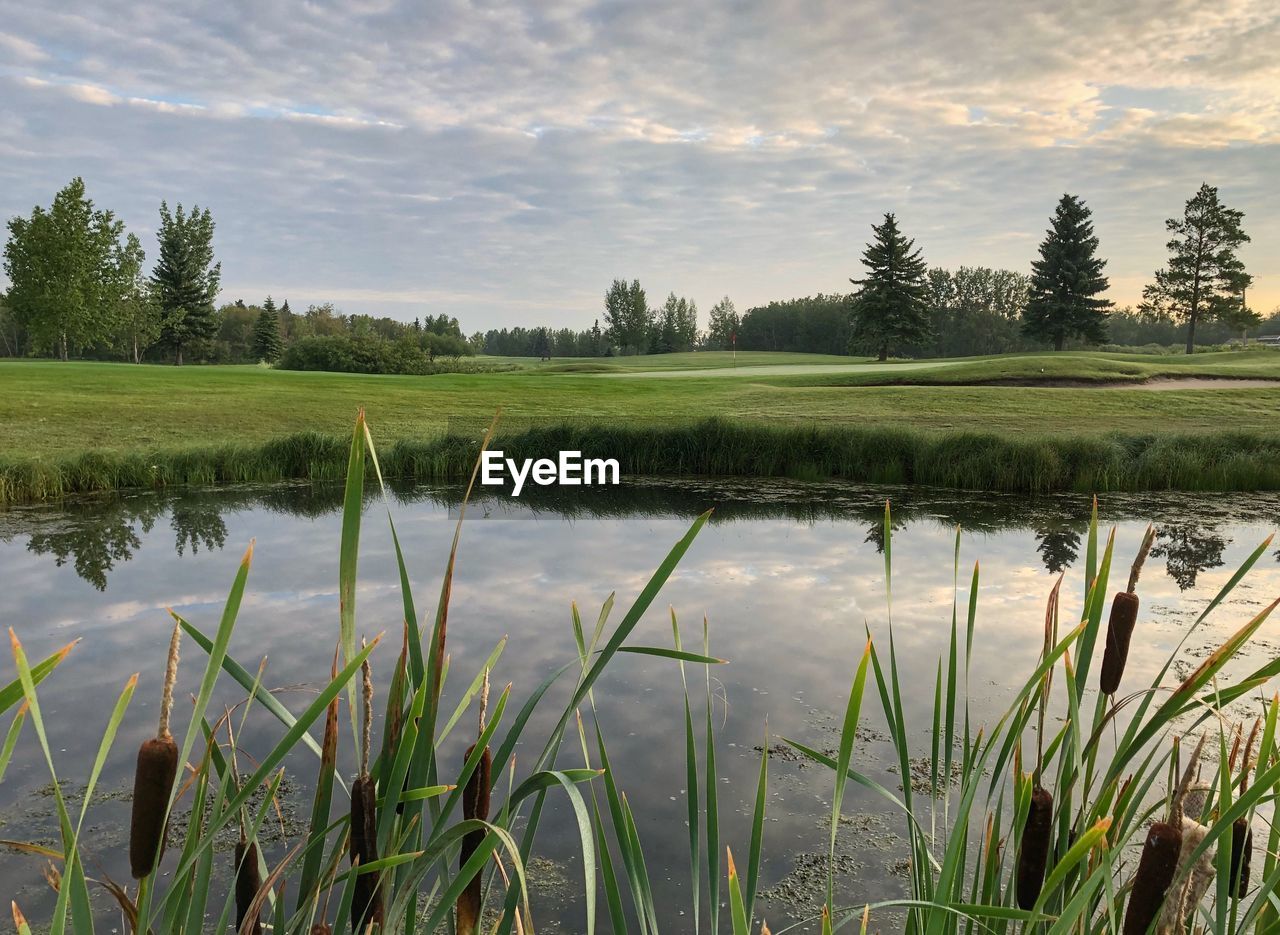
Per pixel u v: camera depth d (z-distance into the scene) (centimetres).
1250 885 276
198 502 1464
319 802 106
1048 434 1883
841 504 1450
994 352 9044
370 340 6419
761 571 963
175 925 99
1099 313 6762
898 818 426
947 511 1367
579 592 868
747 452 1806
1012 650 675
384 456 1783
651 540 1155
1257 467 1556
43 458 1595
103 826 421
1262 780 92
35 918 346
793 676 622
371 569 966
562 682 612
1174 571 956
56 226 5247
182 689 589
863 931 109
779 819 428
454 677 618
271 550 1074
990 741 122
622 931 128
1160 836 94
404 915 117
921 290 6500
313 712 88
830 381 3866
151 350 6862
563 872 385
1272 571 950
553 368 6581
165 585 889
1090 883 98
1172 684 580
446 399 3045
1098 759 464
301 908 103
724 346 11075
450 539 1162
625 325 10525
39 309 5228
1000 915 106
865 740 515
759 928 339
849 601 832
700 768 480
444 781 459
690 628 743
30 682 76
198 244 6769
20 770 481
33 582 903
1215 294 6150
